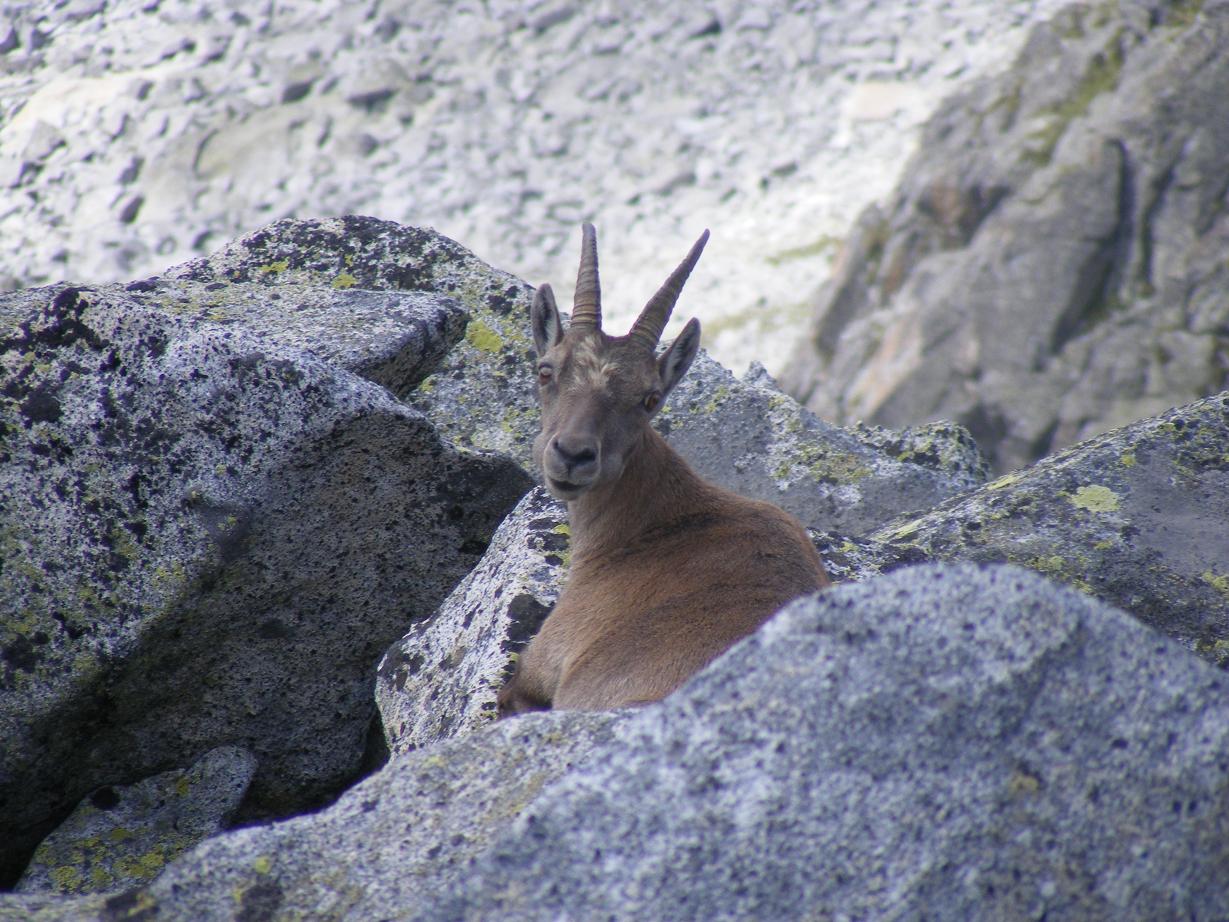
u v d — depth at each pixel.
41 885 14.30
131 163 74.62
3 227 71.38
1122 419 55.94
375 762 16.70
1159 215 58.00
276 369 13.97
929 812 7.57
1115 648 8.12
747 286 71.19
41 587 13.59
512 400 22.23
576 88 82.81
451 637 15.73
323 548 15.05
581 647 13.72
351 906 8.54
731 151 79.38
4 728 13.51
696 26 86.50
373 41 83.94
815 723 7.85
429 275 23.72
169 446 13.82
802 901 7.35
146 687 14.56
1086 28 64.94
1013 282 59.62
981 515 17.36
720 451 22.16
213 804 15.24
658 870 7.44
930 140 66.81
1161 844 7.68
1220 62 59.84
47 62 81.44
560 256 73.31
